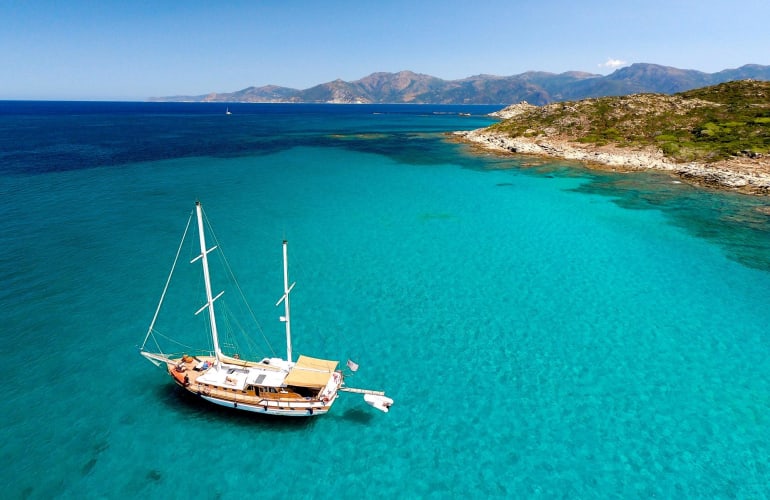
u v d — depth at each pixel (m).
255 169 93.44
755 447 23.94
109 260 45.25
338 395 28.00
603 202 70.44
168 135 158.62
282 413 25.06
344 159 108.12
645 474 22.47
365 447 24.12
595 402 27.30
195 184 78.25
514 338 33.88
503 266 46.62
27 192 68.75
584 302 39.25
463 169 96.12
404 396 27.88
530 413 26.48
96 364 29.73
